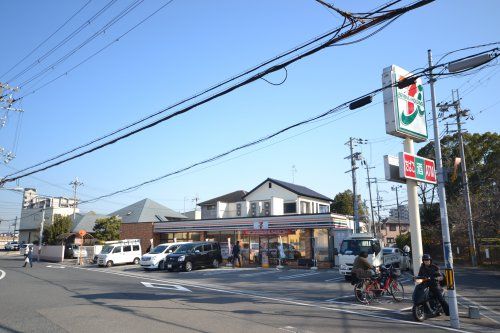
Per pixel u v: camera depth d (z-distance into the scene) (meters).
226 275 23.67
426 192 49.56
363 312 11.50
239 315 10.52
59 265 34.25
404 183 13.41
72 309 11.02
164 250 28.53
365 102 11.08
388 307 12.50
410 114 13.65
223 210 47.22
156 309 11.16
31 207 69.81
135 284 18.16
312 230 32.16
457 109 32.12
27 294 14.24
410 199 13.12
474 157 41.59
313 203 47.34
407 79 10.35
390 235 84.12
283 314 10.83
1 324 9.02
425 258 10.95
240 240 35.16
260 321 9.75
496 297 14.95
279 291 16.25
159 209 48.91
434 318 10.77
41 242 45.88
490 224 34.88
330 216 31.14
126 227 41.75
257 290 16.56
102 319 9.61
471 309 10.85
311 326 9.31
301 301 13.51
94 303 12.15
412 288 17.00
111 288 16.36
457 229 37.97
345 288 17.23
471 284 19.06
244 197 47.31
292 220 32.59
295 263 31.17
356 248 19.75
